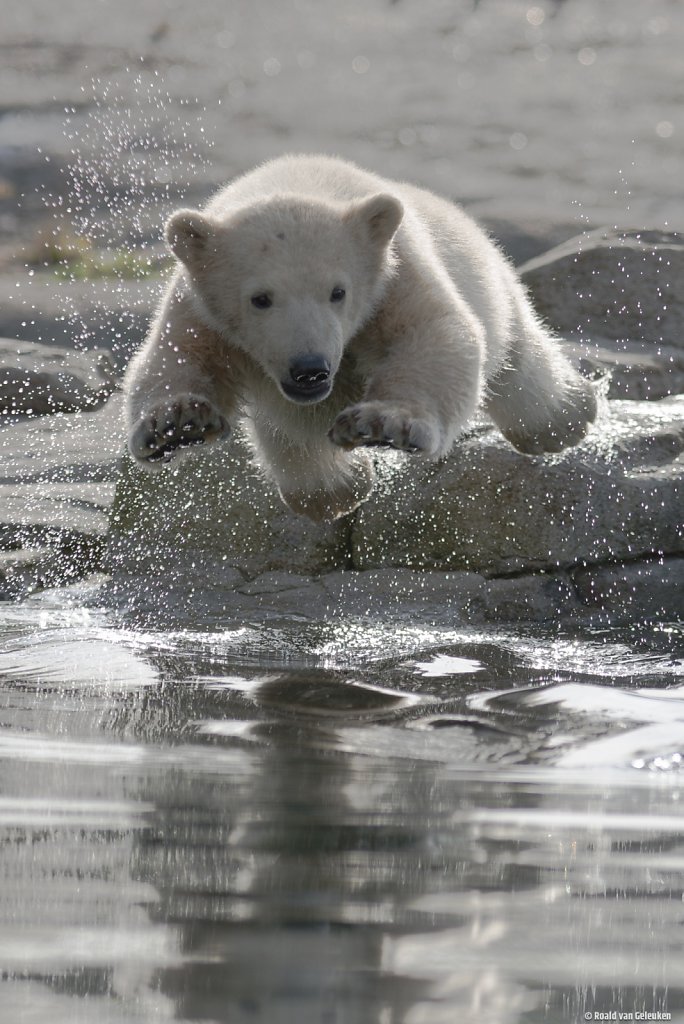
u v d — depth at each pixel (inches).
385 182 436.8
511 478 490.6
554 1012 135.2
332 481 442.0
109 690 327.3
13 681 336.5
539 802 221.1
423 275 377.7
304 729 284.7
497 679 355.9
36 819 200.2
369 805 214.4
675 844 196.9
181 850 185.3
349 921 157.2
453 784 233.3
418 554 494.0
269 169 413.1
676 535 488.4
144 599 486.3
